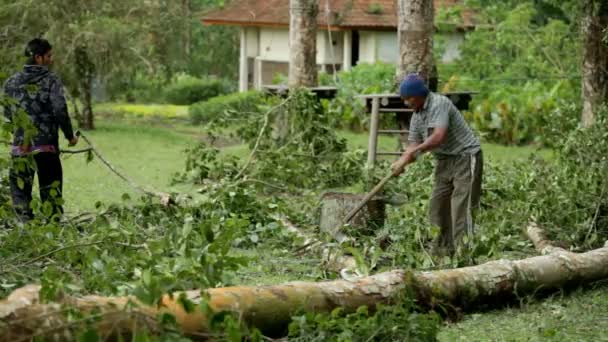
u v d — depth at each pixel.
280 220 10.84
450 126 9.30
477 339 7.14
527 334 7.28
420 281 7.47
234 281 8.54
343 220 9.59
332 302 6.95
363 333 6.55
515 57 30.33
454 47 32.97
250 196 11.05
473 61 29.44
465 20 32.34
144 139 21.97
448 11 31.30
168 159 18.53
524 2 32.47
